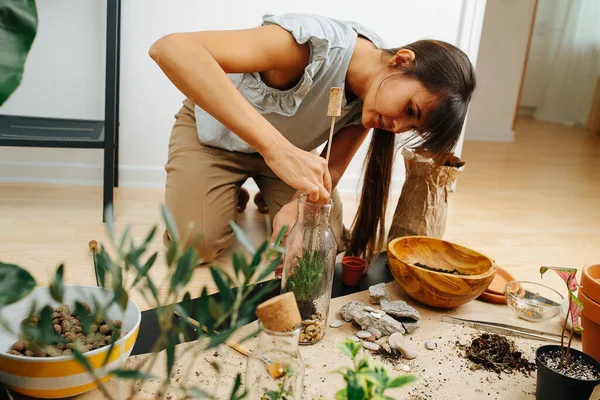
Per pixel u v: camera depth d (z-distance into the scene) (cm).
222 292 57
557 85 532
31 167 226
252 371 76
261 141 131
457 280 133
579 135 482
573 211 269
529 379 117
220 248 170
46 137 187
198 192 169
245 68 140
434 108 130
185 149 175
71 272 155
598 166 372
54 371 86
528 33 418
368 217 161
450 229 225
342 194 260
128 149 233
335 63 144
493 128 437
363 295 149
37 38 211
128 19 217
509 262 196
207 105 132
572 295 104
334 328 130
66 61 216
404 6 246
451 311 144
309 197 132
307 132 165
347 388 59
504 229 232
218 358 111
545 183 317
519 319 142
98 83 220
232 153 174
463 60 134
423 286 137
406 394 108
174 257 52
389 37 249
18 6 53
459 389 111
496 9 408
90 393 98
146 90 227
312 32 138
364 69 145
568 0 510
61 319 99
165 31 222
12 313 101
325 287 119
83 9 211
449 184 172
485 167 343
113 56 182
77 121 213
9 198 207
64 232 181
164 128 233
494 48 417
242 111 132
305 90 145
